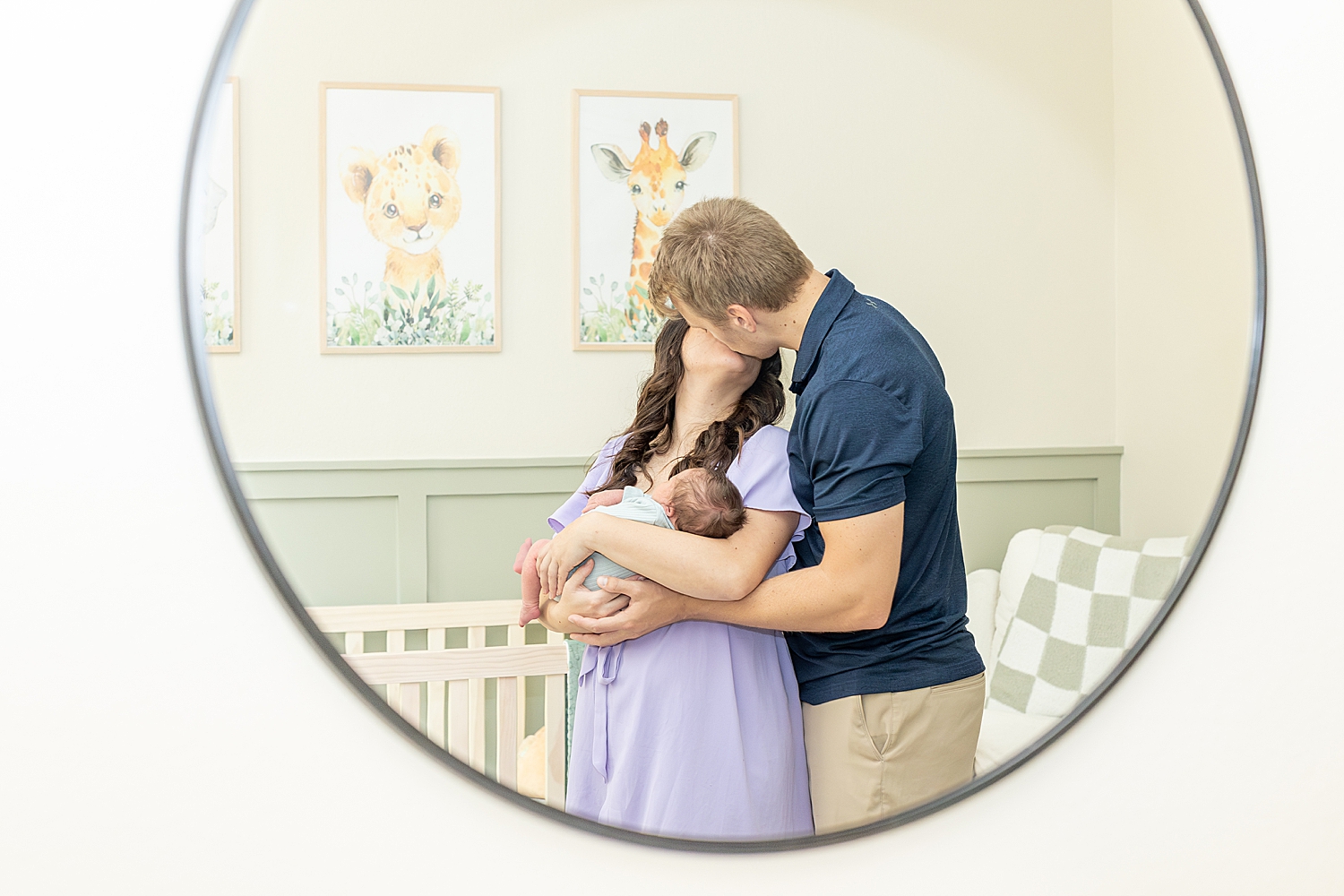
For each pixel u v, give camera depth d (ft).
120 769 2.14
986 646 2.57
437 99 2.16
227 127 2.06
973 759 2.56
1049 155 2.61
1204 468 2.79
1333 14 2.98
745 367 2.34
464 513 2.19
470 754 2.22
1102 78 2.65
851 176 2.43
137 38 2.17
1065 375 2.64
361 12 2.12
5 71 2.10
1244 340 2.84
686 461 2.30
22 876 2.10
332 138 2.11
